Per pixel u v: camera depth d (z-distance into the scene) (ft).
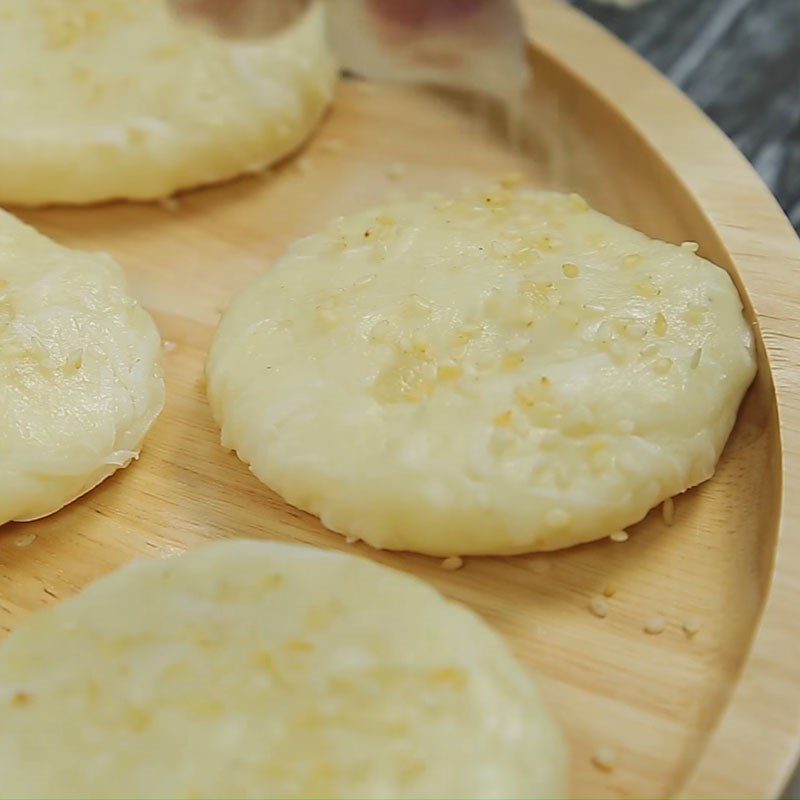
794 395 1.17
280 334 1.22
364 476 1.15
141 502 1.22
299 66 1.43
